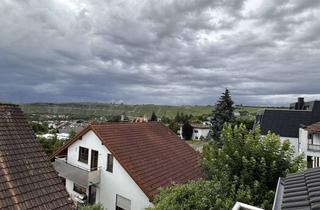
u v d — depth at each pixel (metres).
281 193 6.37
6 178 8.72
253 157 10.62
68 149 19.67
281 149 10.99
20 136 10.72
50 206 8.98
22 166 9.56
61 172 18.95
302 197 5.32
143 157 17.28
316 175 6.43
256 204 9.51
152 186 14.77
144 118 38.00
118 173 16.06
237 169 10.84
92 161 17.91
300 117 44.50
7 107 11.45
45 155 10.77
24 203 8.41
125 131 19.53
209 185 9.73
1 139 9.92
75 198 17.34
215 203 8.94
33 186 9.18
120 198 15.89
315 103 45.16
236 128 12.13
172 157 19.61
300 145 39.38
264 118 46.34
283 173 10.21
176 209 8.80
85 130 18.14
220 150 11.44
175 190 9.84
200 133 83.25
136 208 14.90
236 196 9.40
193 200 9.05
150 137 21.00
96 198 17.20
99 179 17.00
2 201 7.98
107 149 16.83
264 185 10.12
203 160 12.34
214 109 44.25
